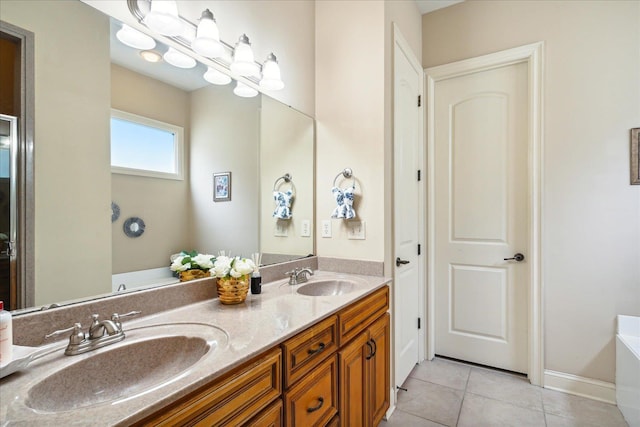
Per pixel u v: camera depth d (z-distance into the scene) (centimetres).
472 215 245
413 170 240
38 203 92
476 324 244
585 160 202
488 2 235
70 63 99
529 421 178
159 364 93
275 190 181
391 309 195
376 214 187
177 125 132
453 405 194
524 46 220
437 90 257
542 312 213
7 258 86
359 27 195
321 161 208
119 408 59
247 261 134
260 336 95
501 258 234
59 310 92
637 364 161
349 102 198
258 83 168
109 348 86
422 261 256
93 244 104
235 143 158
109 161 109
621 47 193
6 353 70
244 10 159
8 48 87
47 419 56
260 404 89
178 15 119
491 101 238
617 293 194
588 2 202
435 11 256
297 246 195
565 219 207
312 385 112
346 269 196
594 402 194
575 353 205
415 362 243
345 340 134
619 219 194
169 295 120
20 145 89
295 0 195
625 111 192
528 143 222
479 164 242
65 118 98
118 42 112
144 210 120
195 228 138
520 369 228
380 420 167
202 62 140
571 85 206
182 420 68
